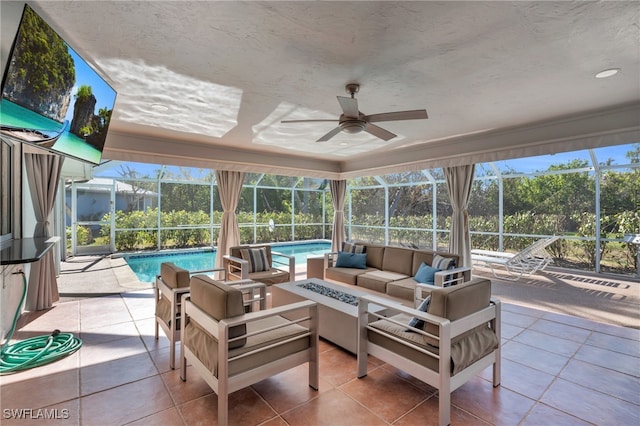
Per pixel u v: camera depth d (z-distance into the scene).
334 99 3.25
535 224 6.77
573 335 3.37
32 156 3.94
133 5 1.77
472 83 2.85
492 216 7.31
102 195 8.27
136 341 3.15
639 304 4.38
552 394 2.33
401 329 2.37
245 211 9.64
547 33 2.06
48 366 2.65
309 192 11.20
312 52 2.31
